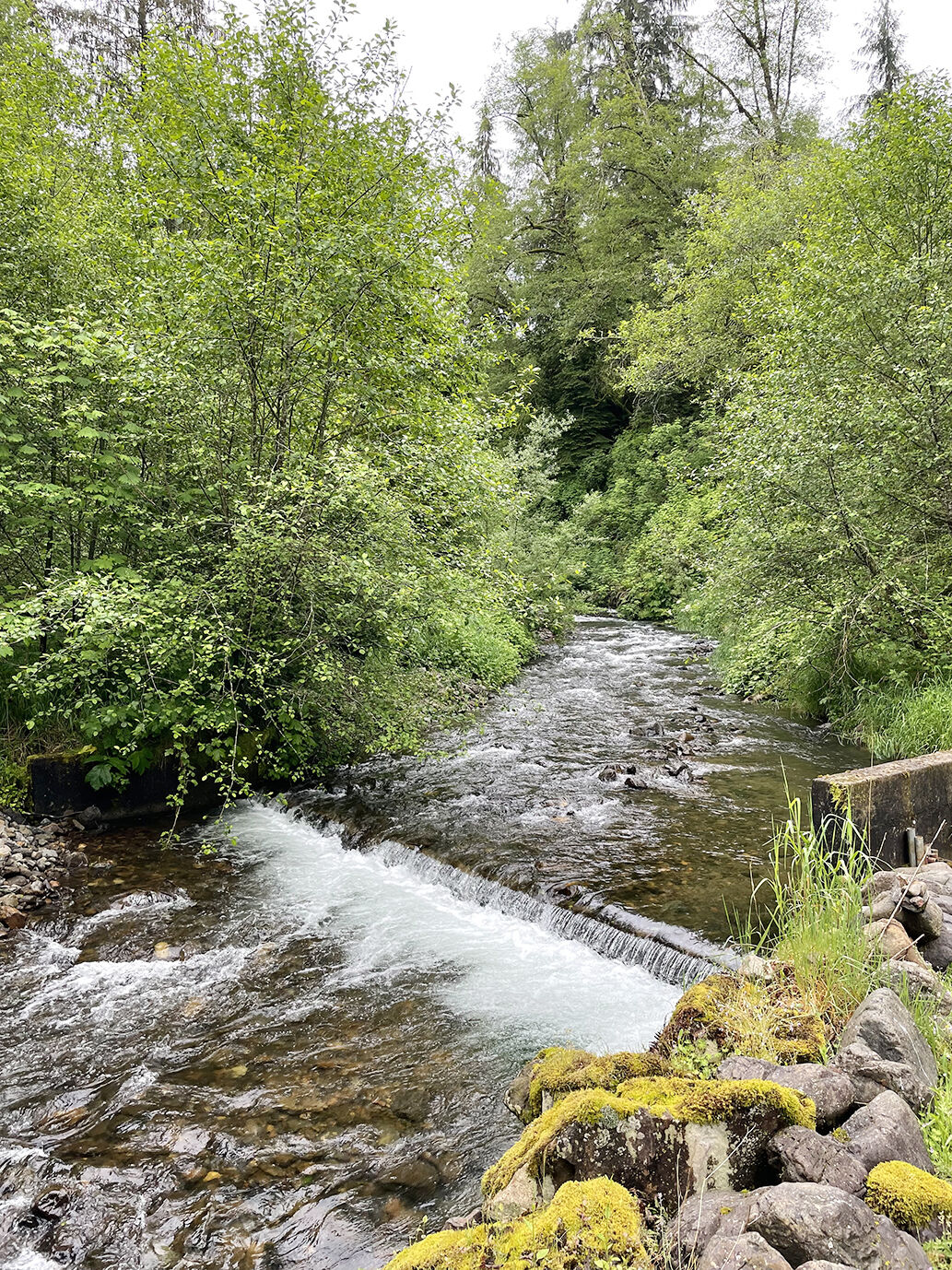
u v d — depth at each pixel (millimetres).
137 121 7543
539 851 5992
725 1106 2096
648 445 25297
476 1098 3613
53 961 4867
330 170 7160
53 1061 3930
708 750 8602
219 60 7113
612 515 25375
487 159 30141
